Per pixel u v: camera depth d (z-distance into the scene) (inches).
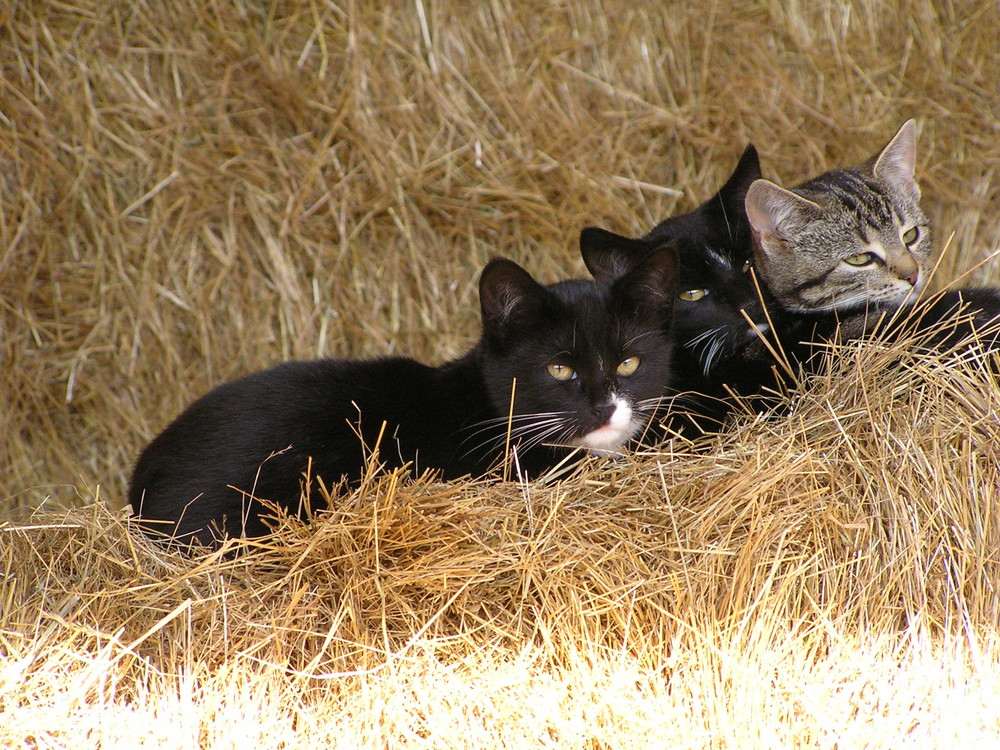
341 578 180.4
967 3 325.4
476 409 217.5
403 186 301.9
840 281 240.8
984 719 158.9
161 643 169.0
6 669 157.8
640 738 155.5
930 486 180.4
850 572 176.4
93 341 284.8
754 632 165.8
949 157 327.0
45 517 195.8
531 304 209.3
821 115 321.7
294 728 161.6
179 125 285.6
